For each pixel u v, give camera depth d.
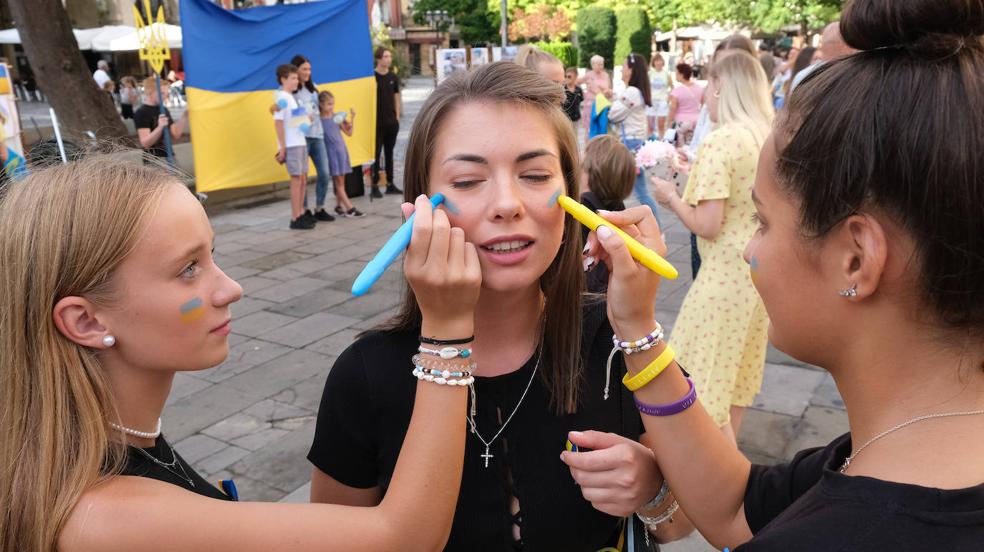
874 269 0.69
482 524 1.16
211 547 0.84
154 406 1.02
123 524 0.83
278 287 5.74
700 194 2.62
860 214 0.70
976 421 0.69
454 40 36.78
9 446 0.90
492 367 1.22
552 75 4.22
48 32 7.23
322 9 8.34
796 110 0.76
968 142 0.63
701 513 1.06
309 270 6.21
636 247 1.00
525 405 1.19
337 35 8.55
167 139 7.71
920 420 0.72
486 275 1.08
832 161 0.70
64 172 0.97
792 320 0.80
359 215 8.38
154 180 0.98
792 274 0.79
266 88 8.21
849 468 0.76
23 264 0.91
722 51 3.11
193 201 1.00
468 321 0.96
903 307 0.71
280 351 4.42
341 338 4.62
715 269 2.69
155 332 0.95
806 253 0.76
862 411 0.78
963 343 0.69
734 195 2.63
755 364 2.82
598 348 1.25
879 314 0.73
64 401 0.91
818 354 0.81
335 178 8.30
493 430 1.18
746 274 2.65
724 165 2.58
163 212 0.95
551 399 1.19
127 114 14.45
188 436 3.39
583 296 1.27
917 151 0.64
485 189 1.05
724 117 2.69
